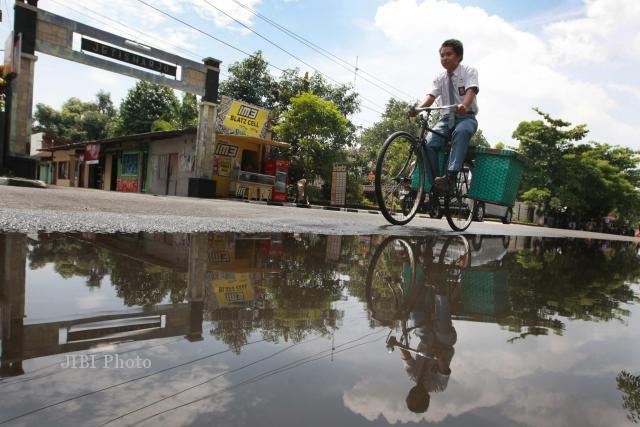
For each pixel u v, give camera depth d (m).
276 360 0.56
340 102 23.75
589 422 0.43
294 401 0.44
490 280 1.51
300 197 17.06
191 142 15.14
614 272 2.12
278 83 23.45
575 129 30.31
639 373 0.61
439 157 4.01
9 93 8.77
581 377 0.58
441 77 3.95
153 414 0.40
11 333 0.61
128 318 0.72
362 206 19.33
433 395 0.48
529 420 0.43
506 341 0.74
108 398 0.42
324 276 1.33
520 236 4.73
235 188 15.06
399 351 0.64
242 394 0.45
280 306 0.89
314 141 18.39
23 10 9.55
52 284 0.95
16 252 1.35
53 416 0.38
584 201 34.50
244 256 1.64
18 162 9.25
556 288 1.45
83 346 0.57
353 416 0.41
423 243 2.73
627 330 0.88
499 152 4.11
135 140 17.94
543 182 30.55
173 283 1.04
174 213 3.50
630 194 38.47
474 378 0.55
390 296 1.10
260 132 15.68
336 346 0.64
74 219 2.47
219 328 0.69
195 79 12.89
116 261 1.30
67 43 10.32
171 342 0.61
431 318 0.88
